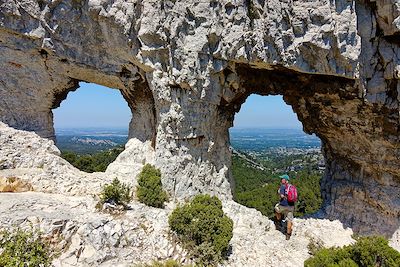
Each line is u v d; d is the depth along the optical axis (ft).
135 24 44.86
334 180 63.87
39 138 46.52
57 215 32.40
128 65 48.67
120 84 52.54
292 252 41.81
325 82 49.65
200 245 35.91
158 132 47.73
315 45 41.93
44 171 41.39
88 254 30.37
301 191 109.91
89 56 47.50
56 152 47.11
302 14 41.96
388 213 52.90
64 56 46.06
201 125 47.55
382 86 46.85
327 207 61.52
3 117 46.09
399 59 44.52
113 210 37.37
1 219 29.81
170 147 46.65
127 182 45.47
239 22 43.01
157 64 45.47
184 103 45.73
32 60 45.93
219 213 39.63
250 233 43.93
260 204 107.86
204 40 43.39
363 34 45.09
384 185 53.98
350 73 44.14
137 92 53.01
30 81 47.37
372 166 54.75
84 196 39.83
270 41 43.04
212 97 47.11
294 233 48.34
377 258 36.55
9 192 36.86
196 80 44.39
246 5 43.16
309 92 53.16
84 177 44.19
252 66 47.85
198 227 36.94
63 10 43.55
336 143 59.72
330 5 41.91
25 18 42.65
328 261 36.60
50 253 28.91
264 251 40.27
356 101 48.83
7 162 40.50
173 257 34.12
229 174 55.16
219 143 53.31
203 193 48.24
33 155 43.24
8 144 42.55
